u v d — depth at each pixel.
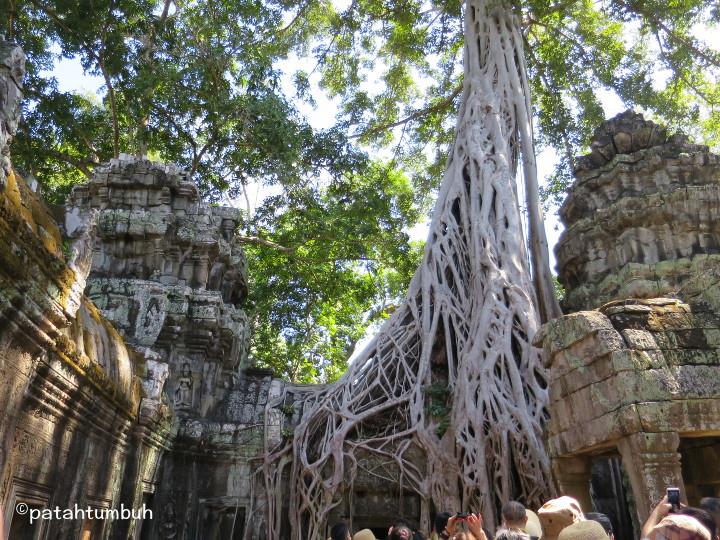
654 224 11.99
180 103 15.02
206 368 12.12
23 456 5.76
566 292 13.90
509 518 4.13
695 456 7.13
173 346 11.86
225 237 14.15
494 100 13.88
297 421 11.85
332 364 24.34
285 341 22.61
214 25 15.09
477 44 15.09
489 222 12.06
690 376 5.60
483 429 9.66
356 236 16.38
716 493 6.86
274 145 14.52
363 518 10.48
